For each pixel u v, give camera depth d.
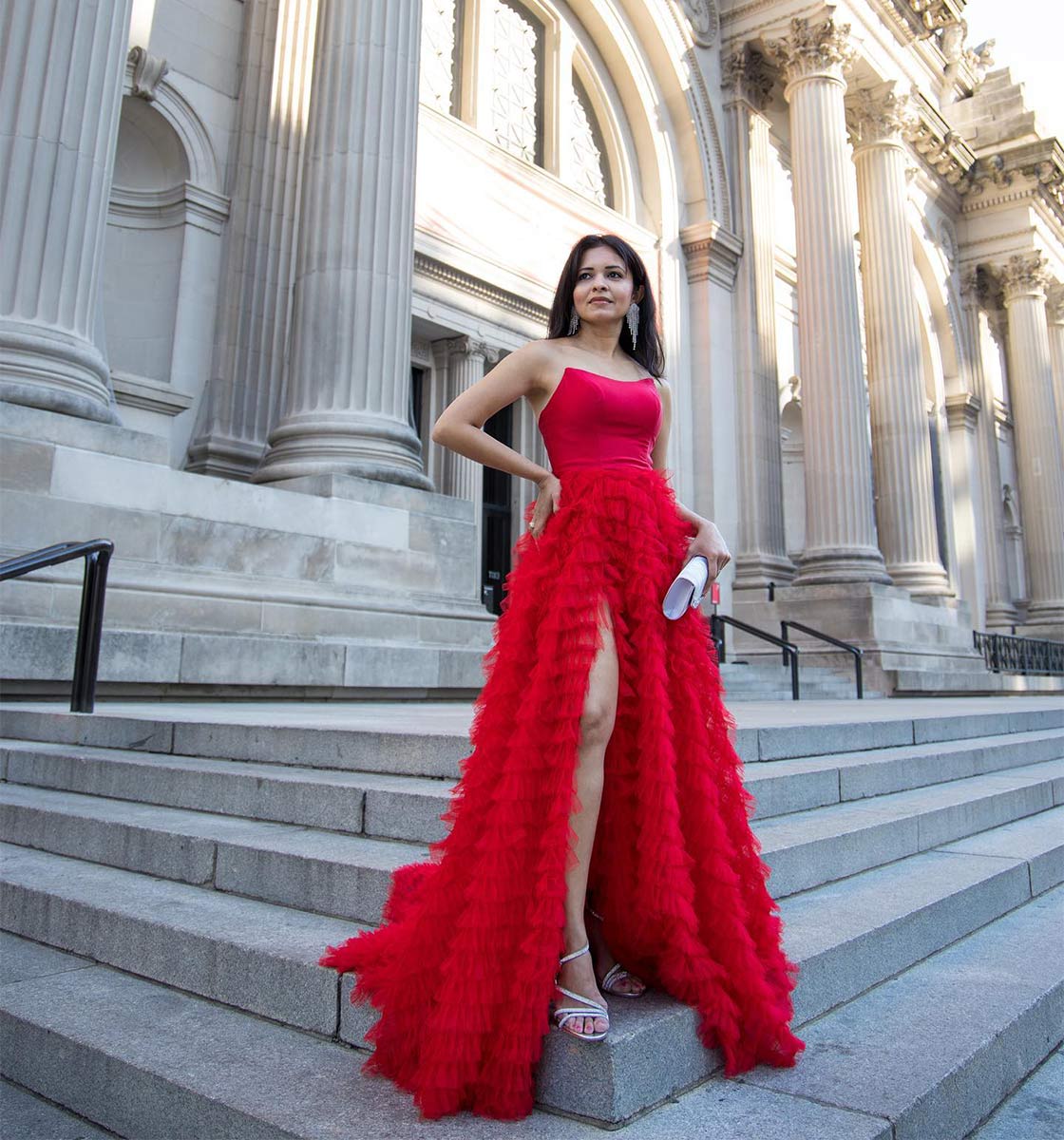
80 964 2.88
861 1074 2.06
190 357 11.46
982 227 29.34
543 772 1.98
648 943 2.08
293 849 2.97
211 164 11.95
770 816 3.76
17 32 7.72
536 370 2.31
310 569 8.62
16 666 6.22
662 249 19.39
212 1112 1.93
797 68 19.81
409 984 1.98
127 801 4.12
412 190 10.54
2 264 7.41
